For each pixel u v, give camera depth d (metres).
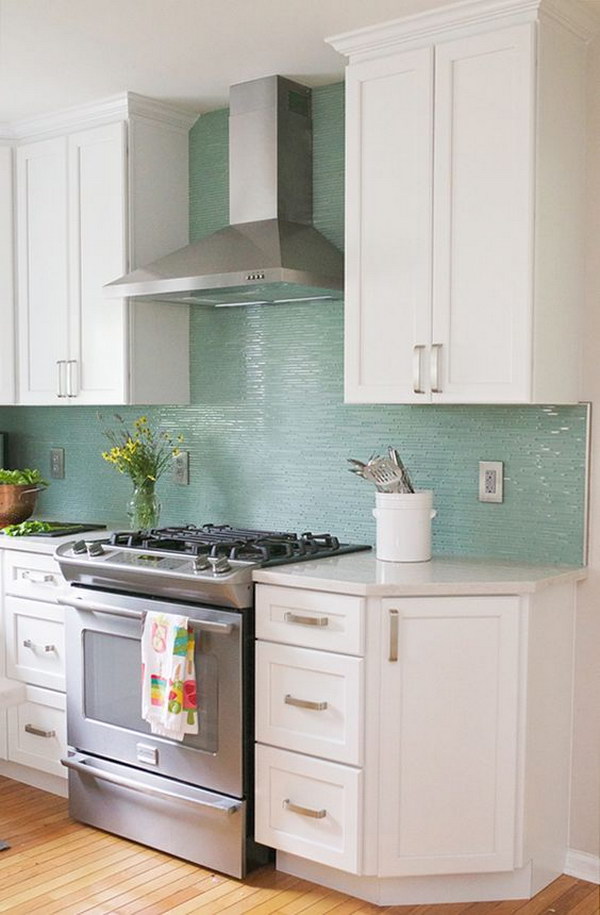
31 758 3.71
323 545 3.34
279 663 2.95
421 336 3.01
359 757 2.80
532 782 2.91
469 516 3.29
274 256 3.21
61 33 3.09
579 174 2.99
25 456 4.65
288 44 3.18
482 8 2.82
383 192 3.07
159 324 3.87
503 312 2.84
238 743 3.00
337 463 3.60
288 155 3.51
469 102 2.89
